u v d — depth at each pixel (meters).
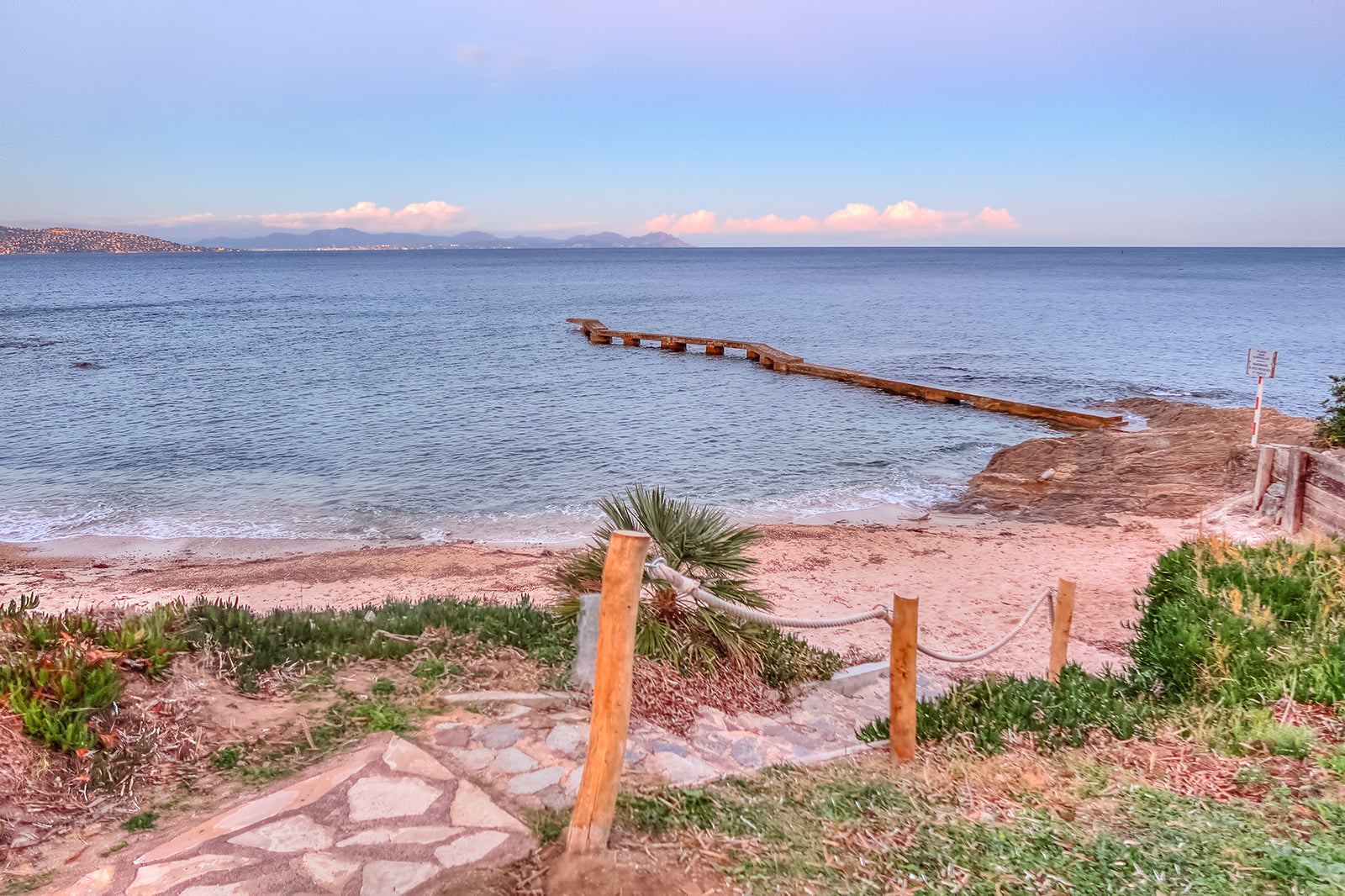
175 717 4.62
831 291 105.25
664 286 118.75
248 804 3.94
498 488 18.81
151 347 44.69
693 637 6.69
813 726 6.07
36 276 151.38
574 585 6.95
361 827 3.76
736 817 4.07
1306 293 94.25
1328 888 3.23
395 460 21.38
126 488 18.61
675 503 7.14
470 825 3.83
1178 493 16.77
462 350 44.88
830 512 17.16
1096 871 3.50
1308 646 5.84
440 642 6.18
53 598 10.84
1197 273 158.88
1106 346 46.03
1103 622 10.38
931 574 12.62
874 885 3.44
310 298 90.88
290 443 23.08
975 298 90.31
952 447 23.30
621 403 29.62
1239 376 35.41
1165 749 4.96
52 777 3.92
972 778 4.70
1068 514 16.50
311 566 12.85
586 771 3.60
